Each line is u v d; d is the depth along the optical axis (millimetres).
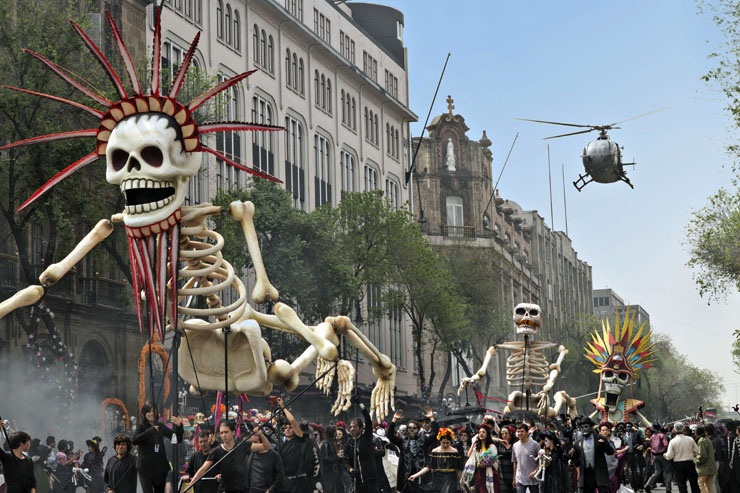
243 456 15500
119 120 16172
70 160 34219
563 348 32406
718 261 47188
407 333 83875
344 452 19641
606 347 42531
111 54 46250
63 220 34000
